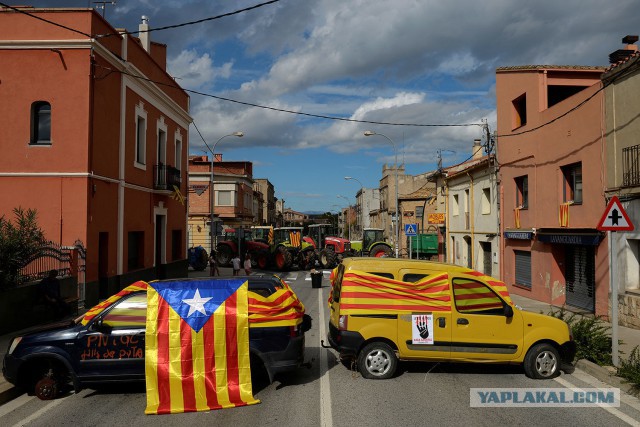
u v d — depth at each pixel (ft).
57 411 20.98
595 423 19.70
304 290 70.23
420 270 26.40
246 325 22.82
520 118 63.00
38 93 47.93
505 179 65.00
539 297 55.36
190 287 23.30
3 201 47.55
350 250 106.52
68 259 44.60
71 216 47.47
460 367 28.25
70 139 47.85
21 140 47.80
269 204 277.23
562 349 26.27
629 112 38.65
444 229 101.86
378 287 25.94
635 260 39.22
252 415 20.35
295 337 24.09
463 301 25.99
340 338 25.72
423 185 190.80
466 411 20.85
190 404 21.30
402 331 25.59
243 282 24.02
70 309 40.75
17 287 37.35
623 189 38.96
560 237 48.21
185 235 86.38
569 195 50.14
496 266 68.69
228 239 125.80
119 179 55.83
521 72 59.72
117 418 20.13
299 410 20.89
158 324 22.20
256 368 25.30
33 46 47.75
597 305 42.98
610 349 29.30
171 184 71.72
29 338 22.77
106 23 52.06
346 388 24.03
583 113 45.50
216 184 152.97
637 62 37.14
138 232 64.39
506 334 25.79
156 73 69.72
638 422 19.86
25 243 38.96
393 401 22.08
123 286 56.80
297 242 104.32
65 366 22.50
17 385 22.68
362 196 280.92
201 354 22.04
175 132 79.25
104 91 51.55
